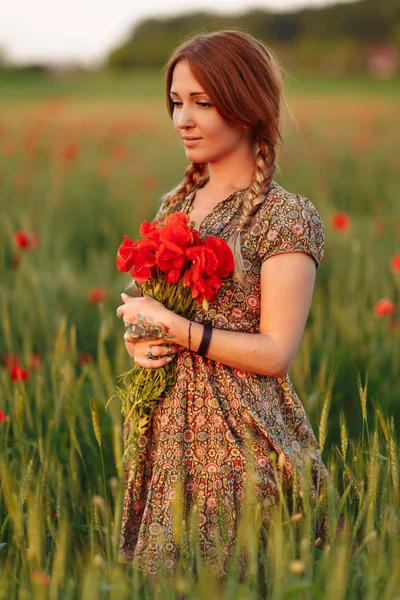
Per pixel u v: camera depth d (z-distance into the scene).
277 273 2.40
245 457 2.43
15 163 13.25
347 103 33.75
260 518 2.26
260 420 2.46
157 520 2.49
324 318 5.06
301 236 2.40
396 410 3.89
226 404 2.47
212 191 2.63
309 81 55.16
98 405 3.60
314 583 2.09
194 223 2.50
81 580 2.36
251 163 2.61
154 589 2.29
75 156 12.19
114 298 6.00
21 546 2.43
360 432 3.68
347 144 17.62
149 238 2.41
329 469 2.72
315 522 2.40
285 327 2.40
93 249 7.78
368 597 2.07
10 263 6.26
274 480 2.47
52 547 2.61
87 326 5.26
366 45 72.31
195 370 2.49
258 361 2.39
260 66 2.48
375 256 6.52
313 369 4.25
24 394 3.37
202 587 2.03
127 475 2.73
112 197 10.27
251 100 2.44
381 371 4.36
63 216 9.27
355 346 4.49
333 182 12.21
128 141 18.06
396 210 9.69
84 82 56.31
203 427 2.47
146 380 2.49
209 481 2.47
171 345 2.45
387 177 12.81
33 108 31.42
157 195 10.59
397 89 47.16
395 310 5.38
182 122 2.49
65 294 5.85
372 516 2.33
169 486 2.46
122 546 2.61
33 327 4.96
